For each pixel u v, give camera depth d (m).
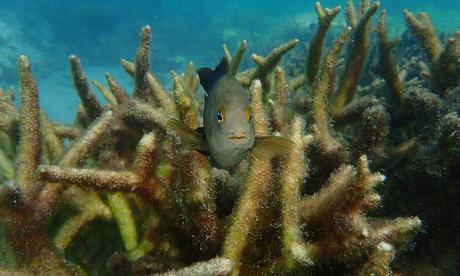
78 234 0.40
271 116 0.43
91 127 0.40
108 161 0.51
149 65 0.60
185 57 4.95
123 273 0.33
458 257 0.41
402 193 0.43
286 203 0.29
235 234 0.29
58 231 0.40
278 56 0.66
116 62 5.09
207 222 0.31
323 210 0.30
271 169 0.31
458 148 0.39
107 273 0.35
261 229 0.30
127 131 0.53
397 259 0.38
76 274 0.32
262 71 0.68
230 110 0.25
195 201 0.31
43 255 0.31
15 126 0.55
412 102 0.54
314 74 0.64
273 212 0.30
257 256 0.29
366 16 0.54
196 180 0.31
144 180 0.31
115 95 0.61
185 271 0.23
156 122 0.49
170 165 0.36
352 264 0.29
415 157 0.44
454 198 0.40
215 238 0.31
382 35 0.61
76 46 5.02
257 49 4.13
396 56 1.33
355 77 0.58
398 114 0.57
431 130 0.49
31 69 0.38
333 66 0.50
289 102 0.56
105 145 0.52
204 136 0.29
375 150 0.46
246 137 0.25
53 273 0.31
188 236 0.32
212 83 0.30
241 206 0.30
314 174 0.44
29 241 0.31
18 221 0.31
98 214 0.41
